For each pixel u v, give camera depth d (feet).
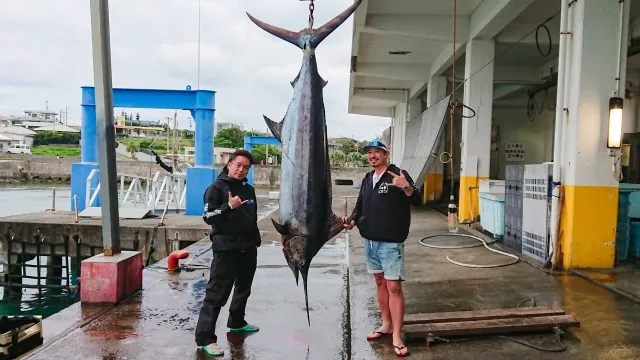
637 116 36.50
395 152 76.69
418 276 19.02
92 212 35.96
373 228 11.74
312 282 18.89
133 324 13.73
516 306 14.94
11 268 33.22
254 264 12.79
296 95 10.43
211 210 11.75
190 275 19.62
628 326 13.10
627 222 20.59
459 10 31.53
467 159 32.76
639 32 29.58
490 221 27.94
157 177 41.78
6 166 153.89
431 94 45.44
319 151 10.41
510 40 32.50
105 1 15.47
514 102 54.95
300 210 10.37
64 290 34.96
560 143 19.71
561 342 11.98
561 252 19.79
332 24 10.38
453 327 12.30
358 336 12.73
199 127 40.29
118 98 41.19
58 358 11.34
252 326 13.33
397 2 30.53
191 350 11.93
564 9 19.62
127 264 16.22
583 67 18.93
